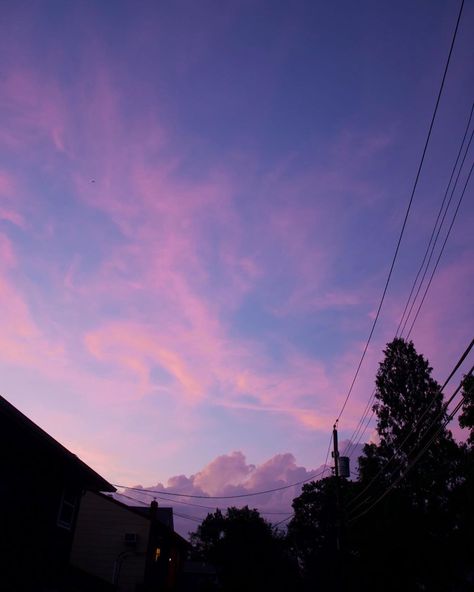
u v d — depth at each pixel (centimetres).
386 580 3083
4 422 1238
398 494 3161
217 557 4594
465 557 2897
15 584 1397
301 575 5791
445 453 3259
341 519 2852
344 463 2989
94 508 2992
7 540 1364
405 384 3709
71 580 1786
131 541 2870
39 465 1534
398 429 3541
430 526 3072
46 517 1584
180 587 3762
